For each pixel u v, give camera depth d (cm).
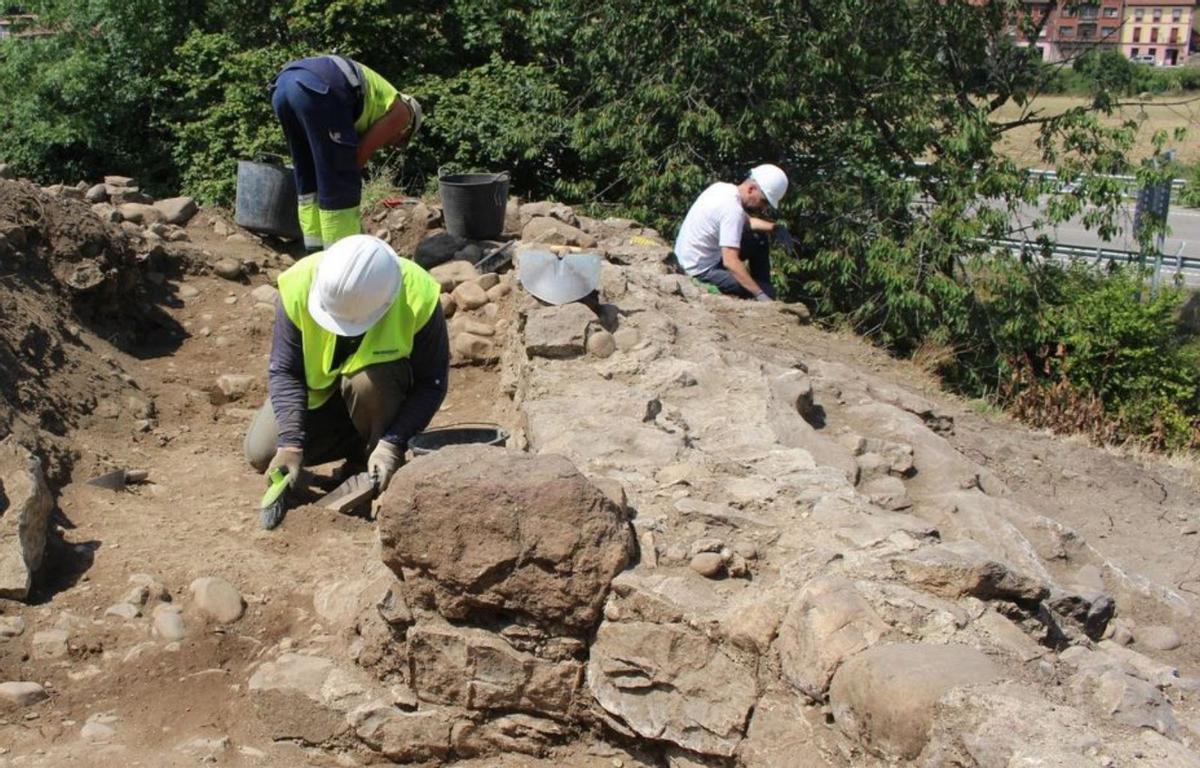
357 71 683
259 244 834
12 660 367
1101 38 1422
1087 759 236
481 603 344
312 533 450
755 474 409
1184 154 2070
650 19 1290
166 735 351
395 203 901
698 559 344
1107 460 813
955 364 1183
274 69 1395
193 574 412
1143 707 274
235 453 548
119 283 667
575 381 502
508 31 1487
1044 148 1316
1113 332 1234
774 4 1277
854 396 634
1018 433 830
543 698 344
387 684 359
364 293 446
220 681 371
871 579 327
